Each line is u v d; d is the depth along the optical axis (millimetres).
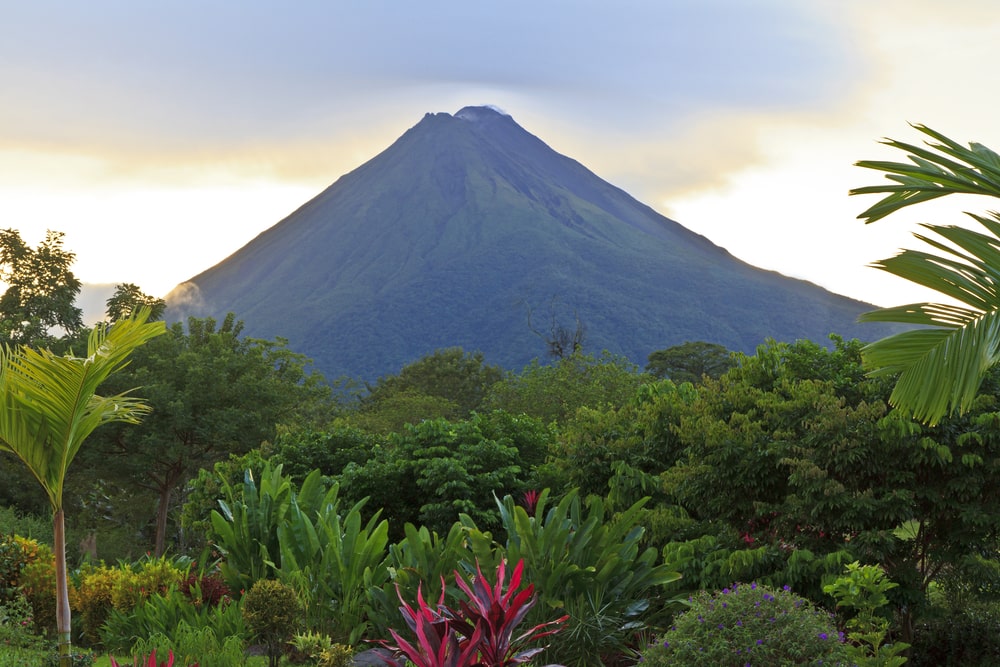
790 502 9695
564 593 9328
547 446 16547
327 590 10352
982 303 6543
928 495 9375
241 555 11859
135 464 35469
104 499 41406
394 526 15477
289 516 12148
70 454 8023
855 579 7535
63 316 42938
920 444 9195
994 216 6520
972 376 6520
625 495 11789
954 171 6316
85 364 7707
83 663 8078
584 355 37781
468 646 4766
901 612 10375
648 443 12375
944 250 6594
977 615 10727
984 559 9938
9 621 10133
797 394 10328
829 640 6098
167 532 41719
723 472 10250
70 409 7859
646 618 9695
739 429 10344
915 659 10742
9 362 7637
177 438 36062
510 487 15008
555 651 8852
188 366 37188
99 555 33312
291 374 40156
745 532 10641
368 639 10172
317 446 18172
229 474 17906
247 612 8695
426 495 15336
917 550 10164
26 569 11320
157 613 10242
